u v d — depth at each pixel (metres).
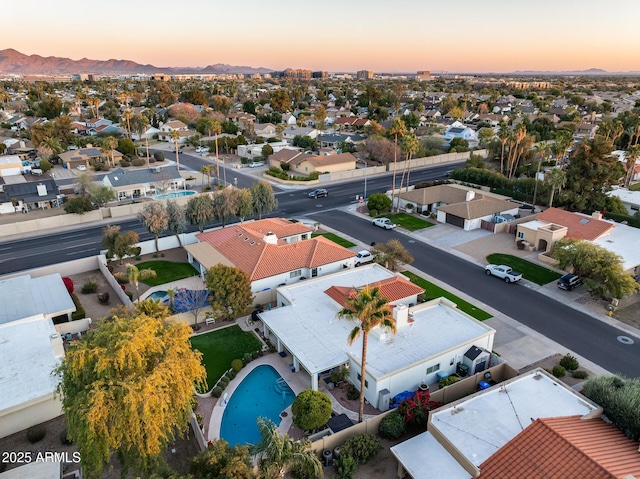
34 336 33.75
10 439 26.83
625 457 21.81
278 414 29.08
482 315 40.72
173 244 56.81
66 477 23.92
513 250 55.81
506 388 27.94
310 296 40.09
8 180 81.62
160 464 21.64
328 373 32.66
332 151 108.25
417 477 22.27
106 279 48.88
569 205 71.31
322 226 64.81
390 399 29.41
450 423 25.03
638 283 41.97
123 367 20.89
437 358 31.31
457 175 87.94
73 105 180.38
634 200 68.81
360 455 24.67
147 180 80.88
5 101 196.62
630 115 134.00
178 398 21.86
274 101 190.88
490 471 21.61
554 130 133.62
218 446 21.45
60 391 23.34
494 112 190.50
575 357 34.69
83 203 67.44
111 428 19.86
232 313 39.16
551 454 21.50
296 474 23.69
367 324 25.00
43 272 48.97
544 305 42.62
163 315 29.36
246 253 46.69
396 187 85.56
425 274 49.31
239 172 99.00
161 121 154.00
